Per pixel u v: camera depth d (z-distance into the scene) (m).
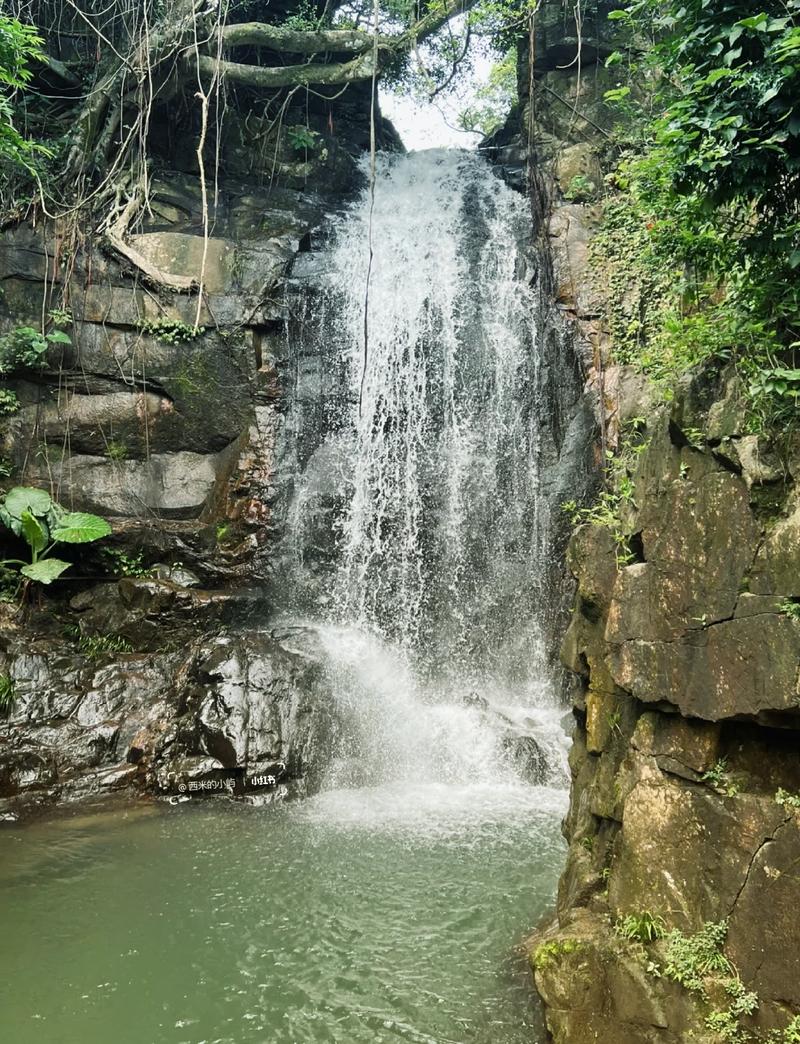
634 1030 3.60
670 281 7.50
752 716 3.44
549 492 12.09
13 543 11.82
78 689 9.98
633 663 4.04
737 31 3.80
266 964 5.32
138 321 13.15
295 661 10.20
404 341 14.10
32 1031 4.64
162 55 13.50
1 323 12.59
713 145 3.96
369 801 8.73
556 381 12.71
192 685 9.83
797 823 3.33
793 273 4.01
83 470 12.85
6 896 6.38
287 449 13.64
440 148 17.72
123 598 11.41
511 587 12.19
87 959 5.42
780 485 3.53
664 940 3.65
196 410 13.38
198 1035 4.58
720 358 4.06
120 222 13.50
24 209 12.98
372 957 5.36
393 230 15.69
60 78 14.73
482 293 14.15
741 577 3.54
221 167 16.00
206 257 13.73
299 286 14.30
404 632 12.49
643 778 3.94
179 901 6.26
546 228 13.67
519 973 5.04
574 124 14.20
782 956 3.28
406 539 13.03
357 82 16.72
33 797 8.62
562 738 9.74
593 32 14.22
